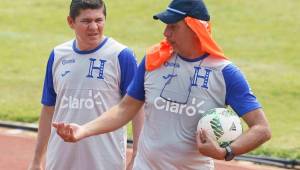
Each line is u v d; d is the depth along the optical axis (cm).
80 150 1466
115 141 1475
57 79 1484
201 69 1245
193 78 1247
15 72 3509
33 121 2775
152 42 4222
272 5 4903
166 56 1260
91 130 1284
